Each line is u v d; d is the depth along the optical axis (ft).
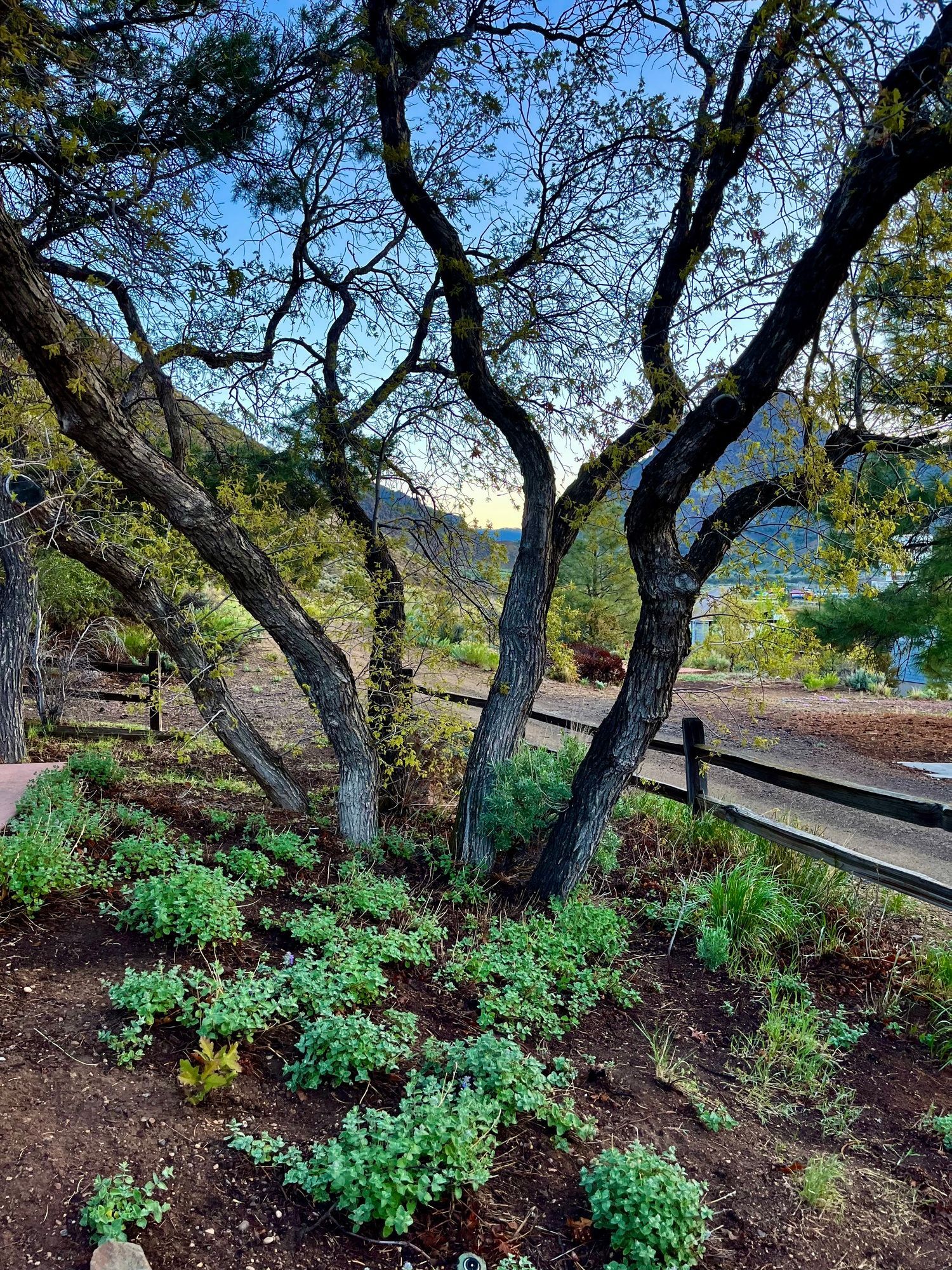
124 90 18.13
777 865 20.02
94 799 18.90
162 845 15.33
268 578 18.21
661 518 15.88
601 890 19.19
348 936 13.71
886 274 15.30
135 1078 9.57
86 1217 7.41
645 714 17.04
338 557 21.57
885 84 13.30
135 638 40.42
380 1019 11.90
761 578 16.98
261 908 14.84
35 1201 7.60
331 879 17.11
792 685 63.10
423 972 13.97
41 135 14.52
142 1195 7.86
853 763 35.50
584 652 58.54
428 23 19.16
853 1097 12.73
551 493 19.81
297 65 20.95
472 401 19.98
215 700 20.81
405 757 20.80
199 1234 7.75
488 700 20.42
